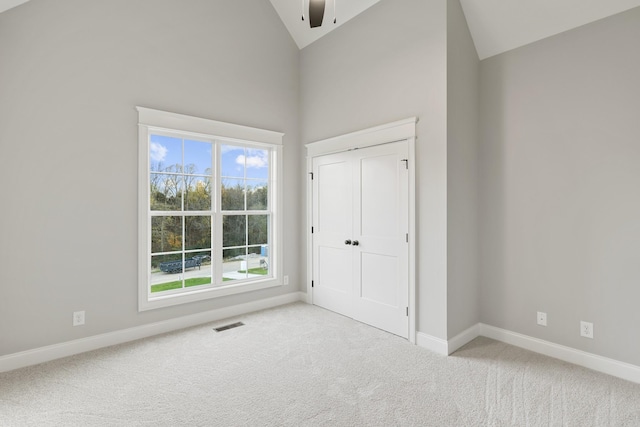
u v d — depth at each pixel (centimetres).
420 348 284
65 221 269
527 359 264
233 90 369
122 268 297
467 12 293
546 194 273
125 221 298
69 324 271
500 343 296
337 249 376
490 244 309
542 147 275
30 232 254
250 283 385
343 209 368
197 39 342
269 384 225
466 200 299
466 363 256
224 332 320
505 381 229
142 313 309
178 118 326
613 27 237
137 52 304
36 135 256
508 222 297
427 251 287
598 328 247
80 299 276
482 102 312
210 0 352
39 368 247
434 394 213
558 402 204
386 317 321
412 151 295
